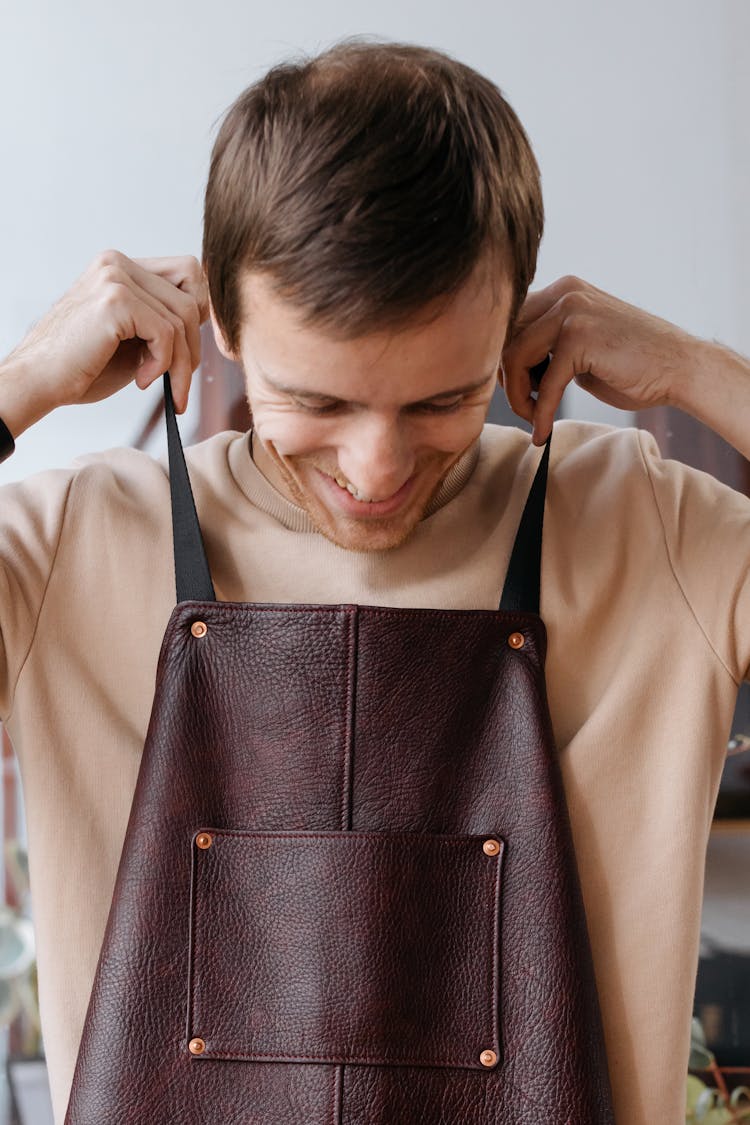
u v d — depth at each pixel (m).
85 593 0.88
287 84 0.73
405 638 0.81
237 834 0.79
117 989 0.78
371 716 0.80
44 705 0.86
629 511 0.90
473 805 0.80
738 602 0.87
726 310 1.51
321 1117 0.76
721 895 1.49
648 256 1.51
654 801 0.84
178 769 0.81
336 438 0.73
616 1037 0.82
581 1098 0.76
